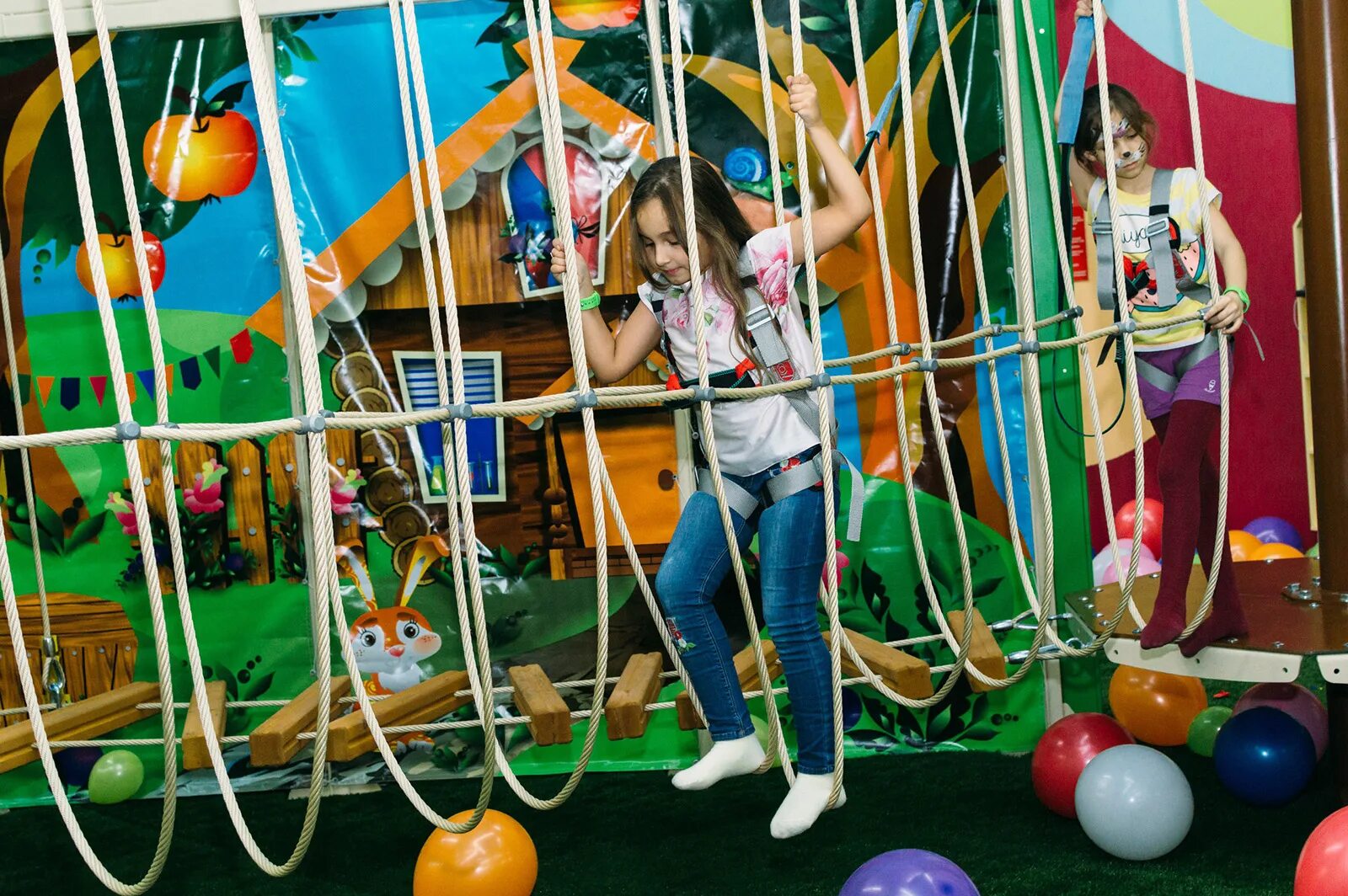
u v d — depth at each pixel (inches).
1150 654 85.3
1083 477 108.3
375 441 110.3
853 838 89.6
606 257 108.2
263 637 111.4
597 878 85.4
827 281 108.4
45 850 98.0
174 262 109.5
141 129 108.7
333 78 107.9
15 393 110.9
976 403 108.3
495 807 102.6
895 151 106.9
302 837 68.7
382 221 108.4
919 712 110.0
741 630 110.1
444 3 107.0
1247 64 122.6
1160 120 123.9
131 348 110.5
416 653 111.3
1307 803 91.1
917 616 109.7
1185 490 83.0
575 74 107.1
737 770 84.7
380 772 110.0
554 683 110.4
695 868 86.0
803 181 75.8
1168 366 92.2
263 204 108.8
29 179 109.4
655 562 109.8
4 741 94.5
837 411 109.1
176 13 107.0
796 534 82.2
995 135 106.4
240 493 110.8
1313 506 127.1
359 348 109.4
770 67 106.9
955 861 83.7
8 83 108.8
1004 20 75.8
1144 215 94.8
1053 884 78.7
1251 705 96.4
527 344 109.3
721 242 81.7
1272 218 124.3
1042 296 106.8
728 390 74.2
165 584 111.4
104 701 103.9
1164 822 79.6
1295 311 125.3
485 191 108.3
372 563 110.9
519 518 110.7
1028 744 108.7
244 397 110.0
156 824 103.5
